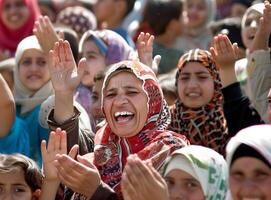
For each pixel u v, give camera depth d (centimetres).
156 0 1753
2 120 1238
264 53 1292
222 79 1273
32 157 1293
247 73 1310
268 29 1298
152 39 1274
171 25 1745
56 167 1045
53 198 1095
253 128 924
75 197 1112
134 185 940
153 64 1269
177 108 1276
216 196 986
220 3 2025
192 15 1805
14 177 1100
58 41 1171
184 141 1095
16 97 1397
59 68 1162
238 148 913
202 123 1259
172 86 1373
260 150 903
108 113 1116
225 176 995
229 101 1270
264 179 904
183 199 980
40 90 1374
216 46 1267
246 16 1430
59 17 1827
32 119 1325
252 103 1283
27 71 1384
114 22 1956
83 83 1456
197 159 985
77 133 1152
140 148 1108
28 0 1756
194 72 1258
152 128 1117
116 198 1042
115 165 1109
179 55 1695
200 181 980
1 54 1730
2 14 1736
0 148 1244
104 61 1475
